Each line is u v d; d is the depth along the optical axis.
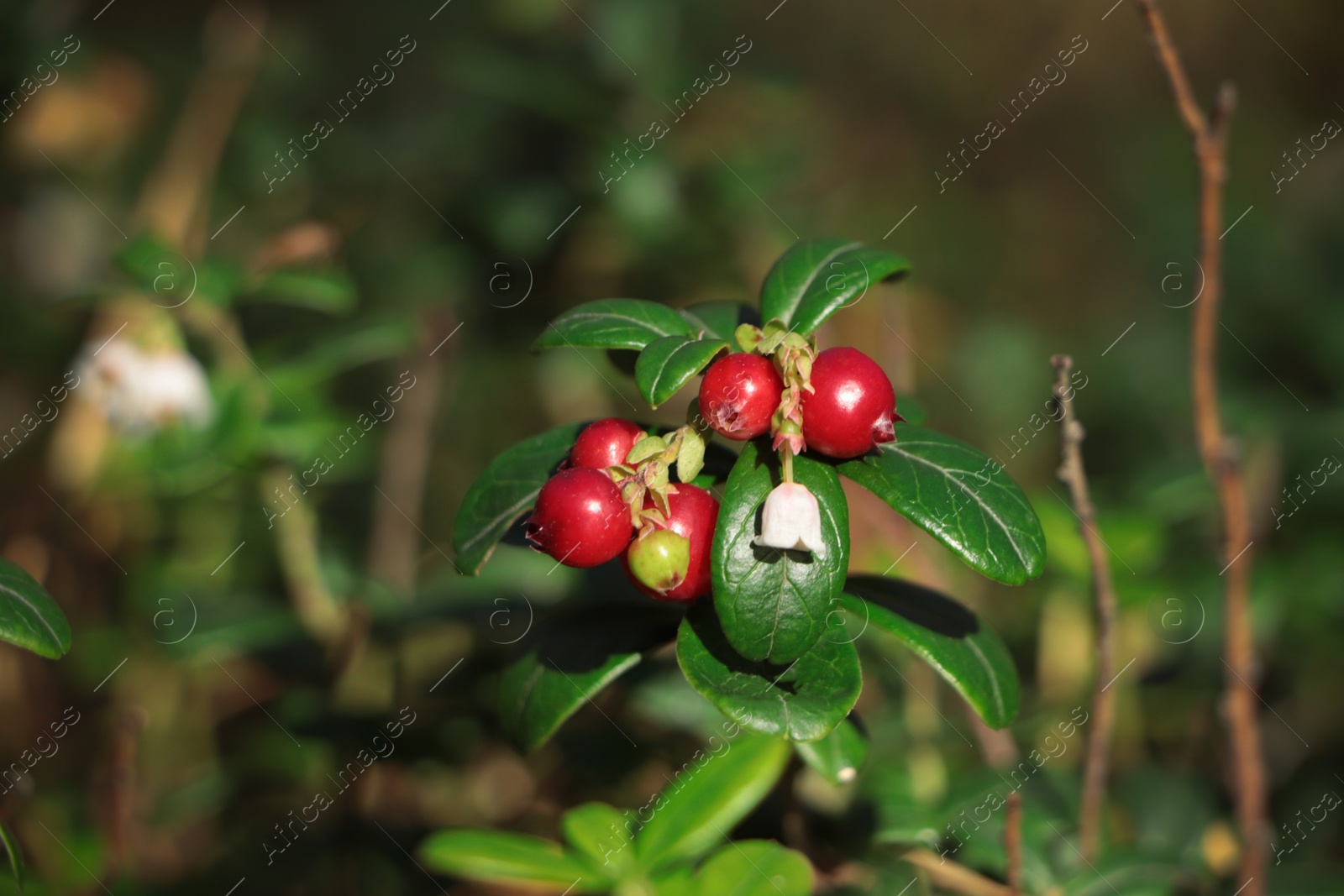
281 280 0.40
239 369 0.40
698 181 0.54
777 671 0.29
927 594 0.30
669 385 0.28
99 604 0.52
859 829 0.33
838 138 0.89
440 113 0.59
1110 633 0.32
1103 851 0.33
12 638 0.28
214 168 0.59
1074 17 0.93
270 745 0.43
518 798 0.39
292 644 0.38
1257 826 0.33
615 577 0.34
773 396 0.28
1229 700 0.33
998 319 0.77
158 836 0.44
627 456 0.29
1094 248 0.84
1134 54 0.93
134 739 0.34
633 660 0.30
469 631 0.39
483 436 0.58
